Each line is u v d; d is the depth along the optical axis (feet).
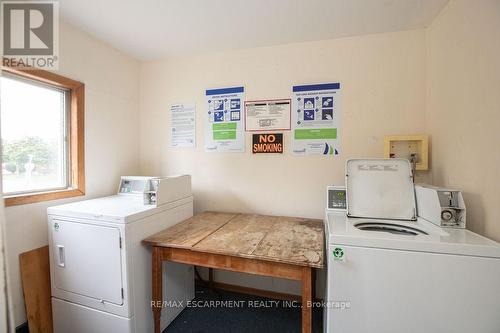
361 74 6.79
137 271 5.24
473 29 4.49
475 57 4.44
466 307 3.55
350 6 5.50
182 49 7.83
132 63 8.53
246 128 7.77
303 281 4.32
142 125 8.84
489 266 3.46
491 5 4.03
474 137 4.50
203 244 5.08
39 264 5.73
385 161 5.60
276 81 7.45
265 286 7.64
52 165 6.37
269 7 5.57
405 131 6.51
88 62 6.91
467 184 4.70
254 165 7.75
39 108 6.05
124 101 8.21
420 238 3.84
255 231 5.95
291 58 7.31
